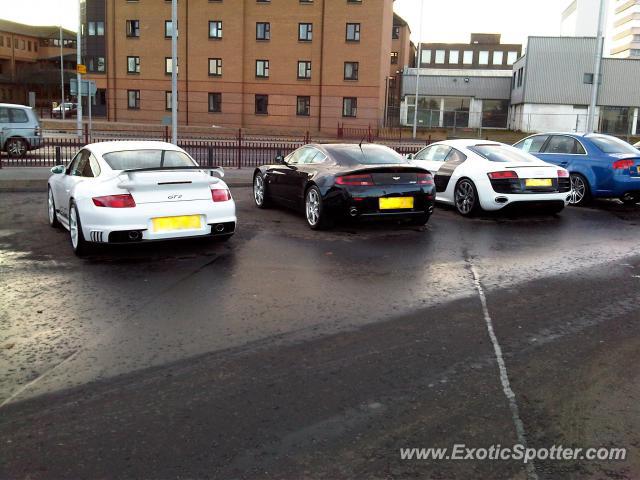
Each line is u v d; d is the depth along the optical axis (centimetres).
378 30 4722
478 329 488
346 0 4725
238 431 326
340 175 855
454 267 694
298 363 416
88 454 303
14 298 552
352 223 950
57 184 829
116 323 491
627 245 834
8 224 912
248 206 1134
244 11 4838
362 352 437
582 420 342
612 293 595
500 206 980
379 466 296
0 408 349
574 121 4816
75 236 715
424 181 884
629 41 11912
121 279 621
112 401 358
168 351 434
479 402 362
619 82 4762
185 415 343
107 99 5128
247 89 4928
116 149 755
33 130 1912
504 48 7644
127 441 315
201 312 521
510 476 290
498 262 721
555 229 948
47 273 639
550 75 4809
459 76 5500
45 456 302
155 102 5059
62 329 475
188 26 4881
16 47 9750
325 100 4856
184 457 301
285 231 892
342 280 629
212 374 397
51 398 362
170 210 689
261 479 284
